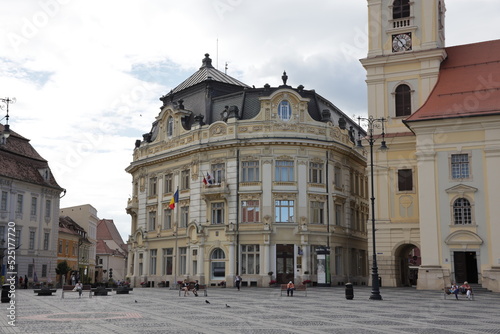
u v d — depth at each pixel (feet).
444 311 90.38
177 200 201.77
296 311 90.33
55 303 110.93
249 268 194.90
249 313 86.84
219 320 76.38
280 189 196.54
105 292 142.20
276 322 74.02
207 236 201.67
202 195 203.00
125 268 465.06
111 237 460.55
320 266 189.37
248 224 195.52
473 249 148.46
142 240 230.89
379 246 169.99
